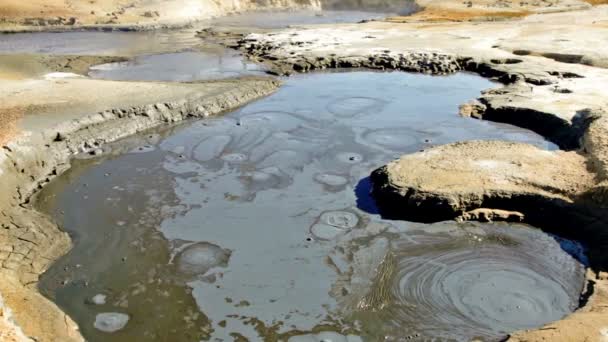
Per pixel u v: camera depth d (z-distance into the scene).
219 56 29.22
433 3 51.41
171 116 18.19
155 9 44.19
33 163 14.11
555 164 13.17
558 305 9.41
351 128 17.61
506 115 17.97
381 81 23.42
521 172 12.78
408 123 18.06
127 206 12.88
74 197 13.34
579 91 19.14
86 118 16.39
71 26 38.22
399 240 11.30
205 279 10.25
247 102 20.52
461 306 9.45
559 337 7.89
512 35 30.69
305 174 14.37
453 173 12.91
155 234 11.73
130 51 30.80
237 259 10.84
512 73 22.19
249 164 15.04
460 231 11.49
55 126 15.49
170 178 14.28
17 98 17.70
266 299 9.73
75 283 10.11
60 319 8.95
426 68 25.02
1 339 7.27
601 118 15.06
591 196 11.29
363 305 9.54
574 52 24.61
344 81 23.53
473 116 18.61
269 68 25.69
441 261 10.62
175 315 9.33
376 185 13.28
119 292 9.89
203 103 19.14
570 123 15.98
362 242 11.27
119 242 11.43
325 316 9.31
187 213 12.57
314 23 45.03
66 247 11.23
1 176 12.86
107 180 14.20
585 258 10.59
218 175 14.41
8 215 11.98
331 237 11.49
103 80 21.48
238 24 44.25
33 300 9.34
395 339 8.79
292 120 18.44
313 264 10.66
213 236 11.65
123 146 16.30
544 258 10.66
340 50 28.20
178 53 30.22
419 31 33.78
